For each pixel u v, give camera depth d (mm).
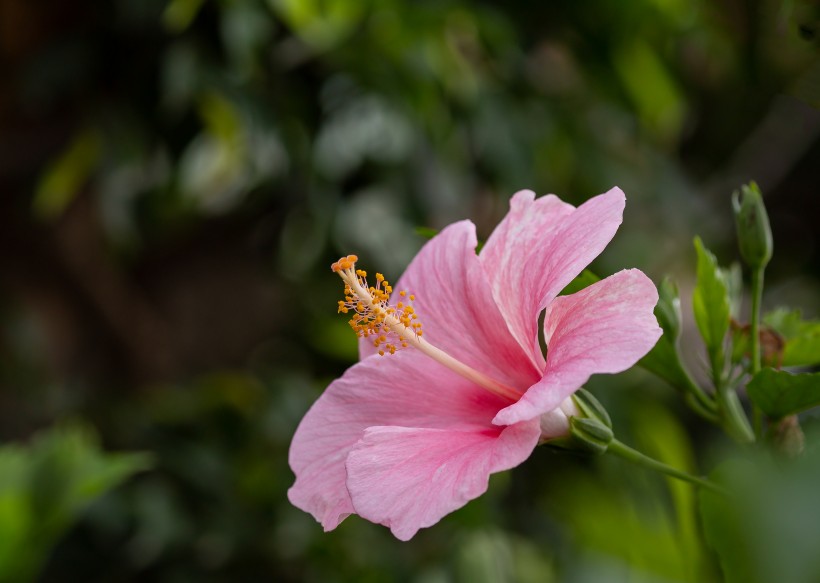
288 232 1342
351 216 1288
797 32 796
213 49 1215
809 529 622
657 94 1378
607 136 1400
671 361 762
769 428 731
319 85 1281
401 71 1194
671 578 765
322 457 748
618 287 703
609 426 732
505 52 1254
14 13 1279
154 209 1366
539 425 703
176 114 1259
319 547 1241
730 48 1377
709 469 743
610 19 1302
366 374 757
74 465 977
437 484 699
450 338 764
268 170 1305
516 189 1253
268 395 1365
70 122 1412
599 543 785
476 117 1244
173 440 1364
